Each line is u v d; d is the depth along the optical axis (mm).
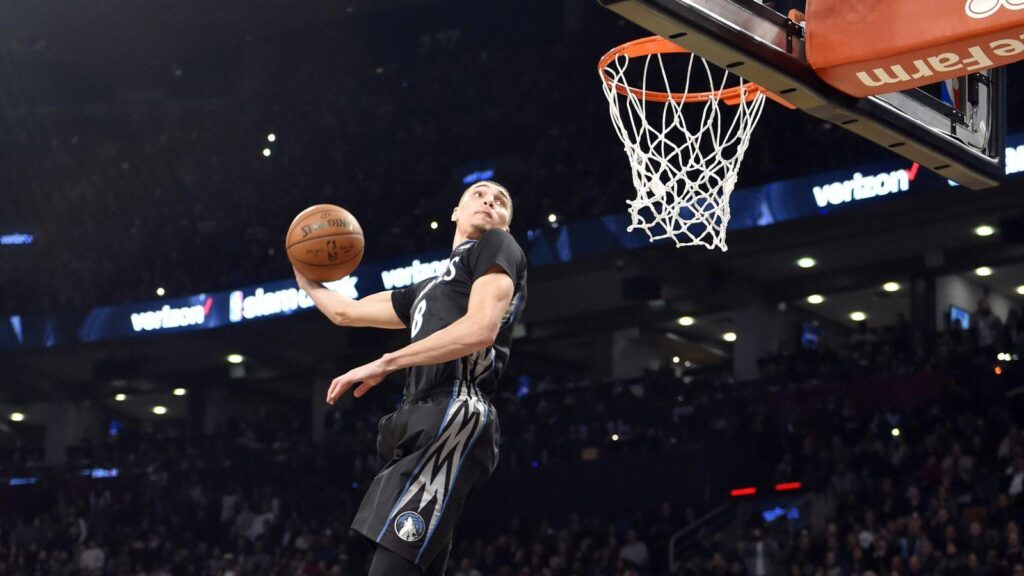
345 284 22453
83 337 25250
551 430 21062
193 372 27172
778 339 22688
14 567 21969
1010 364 17047
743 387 20344
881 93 4332
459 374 3078
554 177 22188
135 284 25641
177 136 27203
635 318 23766
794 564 15406
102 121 27734
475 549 19500
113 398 29141
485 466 3066
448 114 25234
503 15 27016
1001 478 15211
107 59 27578
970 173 4844
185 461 24250
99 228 26578
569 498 20188
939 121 4695
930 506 15078
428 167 24438
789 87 4273
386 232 23844
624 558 17719
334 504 21812
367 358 25453
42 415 30109
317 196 25078
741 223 19766
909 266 21062
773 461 18344
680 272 21266
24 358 26250
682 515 18750
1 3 25328
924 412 17359
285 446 23781
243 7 26422
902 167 18406
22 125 27438
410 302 3529
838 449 17312
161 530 22188
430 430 3016
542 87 24266
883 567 14336
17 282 26547
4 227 26969
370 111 26109
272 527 21375
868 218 19156
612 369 24734
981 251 20312
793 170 19719
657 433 20266
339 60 27359
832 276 21812
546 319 24641
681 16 3859
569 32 24797
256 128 26875
